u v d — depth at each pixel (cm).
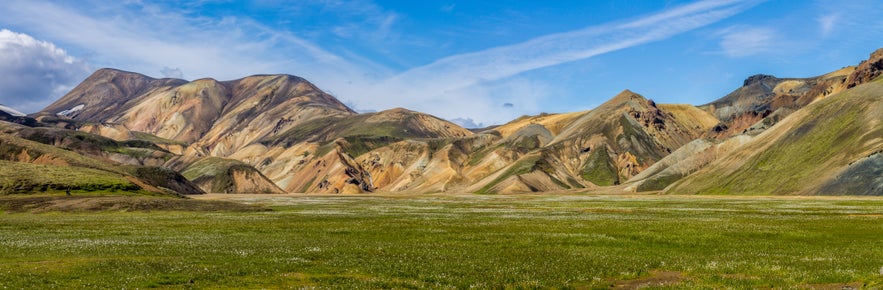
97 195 11112
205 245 4231
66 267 2988
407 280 2834
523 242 4606
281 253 3747
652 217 7406
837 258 3634
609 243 4553
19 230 5622
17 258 3378
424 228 5962
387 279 2853
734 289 2644
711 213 8231
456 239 4891
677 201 13838
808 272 3075
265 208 10606
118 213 8981
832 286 2747
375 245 4362
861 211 8162
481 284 2744
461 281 2820
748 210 8850
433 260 3538
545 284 2803
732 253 3975
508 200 16375
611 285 2856
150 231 5616
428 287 2677
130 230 5728
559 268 3259
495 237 4997
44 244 4144
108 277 2727
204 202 11006
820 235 4944
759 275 3041
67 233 5291
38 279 2622
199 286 2580
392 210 10188
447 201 15650
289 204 13312
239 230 5788
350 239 4894
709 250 4162
